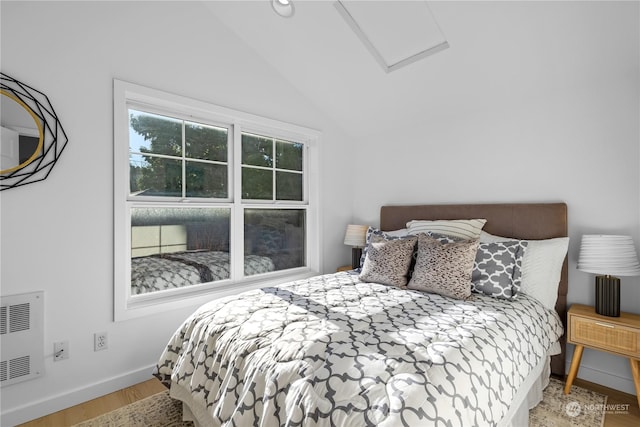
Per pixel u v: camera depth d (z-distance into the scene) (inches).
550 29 79.8
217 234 107.9
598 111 87.7
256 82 111.8
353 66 107.9
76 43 76.6
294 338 53.6
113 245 82.2
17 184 69.3
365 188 145.1
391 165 135.7
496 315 67.0
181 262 99.4
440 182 121.0
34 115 71.2
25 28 70.3
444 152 119.8
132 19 85.0
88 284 78.7
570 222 92.6
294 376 45.6
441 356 47.6
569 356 91.2
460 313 67.9
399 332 56.5
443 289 80.9
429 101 115.0
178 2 93.7
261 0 92.4
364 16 90.4
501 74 96.0
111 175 81.8
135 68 85.4
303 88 124.6
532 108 99.4
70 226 76.0
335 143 141.2
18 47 69.5
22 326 70.3
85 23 77.9
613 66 83.0
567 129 93.0
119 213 82.7
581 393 81.7
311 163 135.0
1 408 68.3
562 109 93.8
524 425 61.5
